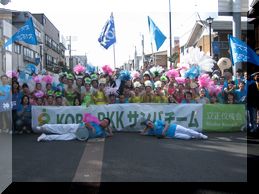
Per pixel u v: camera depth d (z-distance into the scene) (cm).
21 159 730
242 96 1184
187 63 1460
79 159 727
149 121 1044
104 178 586
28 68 1551
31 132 1126
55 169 646
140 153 786
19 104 1121
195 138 1005
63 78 1237
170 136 1007
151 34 1522
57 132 999
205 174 610
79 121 1143
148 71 1471
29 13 3114
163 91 1195
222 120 1148
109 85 1305
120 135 1064
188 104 1150
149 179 579
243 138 1020
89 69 1494
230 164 684
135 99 1184
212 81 1259
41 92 1173
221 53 3112
